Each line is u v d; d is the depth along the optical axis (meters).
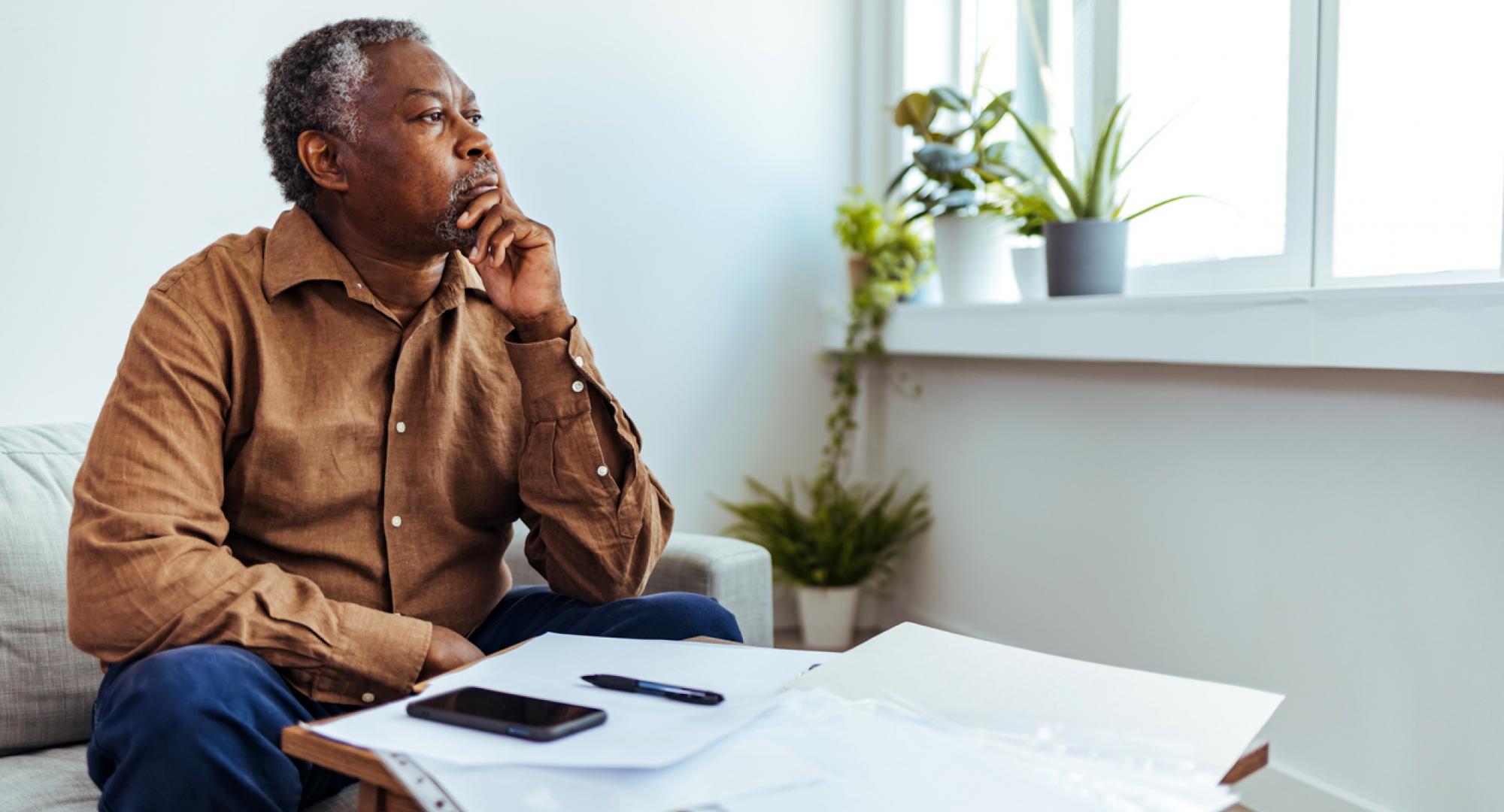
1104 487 2.34
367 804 0.73
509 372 1.38
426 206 1.21
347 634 1.06
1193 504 2.12
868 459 3.08
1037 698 0.76
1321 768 1.88
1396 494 1.75
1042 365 2.50
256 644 1.02
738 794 0.62
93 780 1.01
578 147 2.66
